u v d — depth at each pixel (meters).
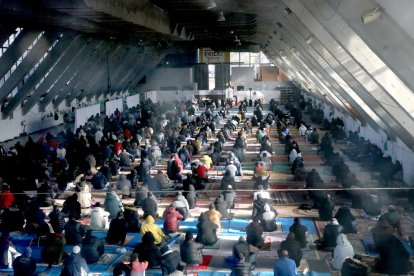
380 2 7.37
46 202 17.45
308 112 47.59
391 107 13.60
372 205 15.65
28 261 11.08
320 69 21.97
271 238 14.38
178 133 33.06
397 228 13.91
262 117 40.28
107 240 14.14
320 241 13.74
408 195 16.69
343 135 31.42
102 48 39.22
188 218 16.30
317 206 16.92
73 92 41.81
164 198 18.83
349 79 15.89
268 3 19.62
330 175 21.94
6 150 28.47
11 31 26.78
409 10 7.00
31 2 21.56
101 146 25.77
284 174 22.53
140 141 28.97
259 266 12.47
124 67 48.75
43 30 29.38
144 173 20.30
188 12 30.20
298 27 17.94
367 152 24.34
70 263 10.76
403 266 11.60
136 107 44.00
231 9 22.75
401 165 20.19
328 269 12.20
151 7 27.30
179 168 20.89
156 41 45.09
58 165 22.16
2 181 18.27
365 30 8.67
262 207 15.14
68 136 27.02
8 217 14.95
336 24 11.30
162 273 10.92
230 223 15.71
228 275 12.00
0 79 28.53
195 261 12.41
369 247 13.50
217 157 24.36
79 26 28.55
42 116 37.62
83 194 17.50
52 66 34.03
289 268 10.24
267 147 25.91
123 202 18.31
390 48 8.52
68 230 13.80
